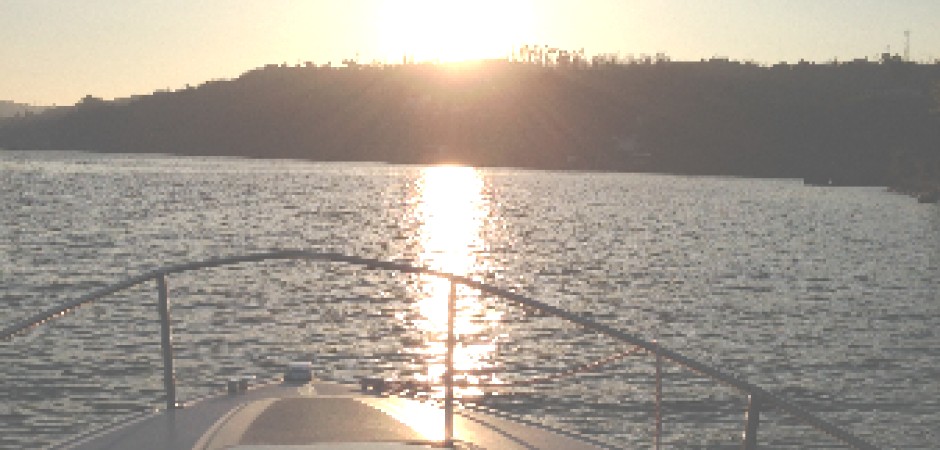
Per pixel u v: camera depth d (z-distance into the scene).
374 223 115.06
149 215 113.31
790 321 46.28
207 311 42.47
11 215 106.81
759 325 44.88
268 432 6.39
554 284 60.62
